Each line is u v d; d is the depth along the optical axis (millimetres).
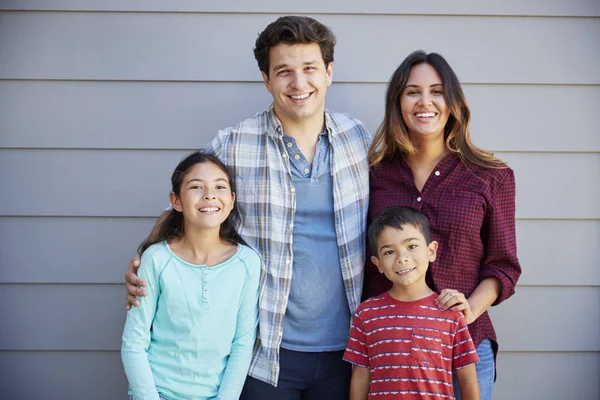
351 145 1983
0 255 2328
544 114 2318
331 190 1927
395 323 1756
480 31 2309
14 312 2330
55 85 2303
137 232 2338
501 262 1890
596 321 2326
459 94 1882
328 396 1936
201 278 1811
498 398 2355
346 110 2326
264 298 1879
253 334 1865
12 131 2303
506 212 1892
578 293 2328
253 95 2320
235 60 2309
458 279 1867
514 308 2340
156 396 1745
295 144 1912
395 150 1975
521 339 2342
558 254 2330
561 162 2324
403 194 1929
